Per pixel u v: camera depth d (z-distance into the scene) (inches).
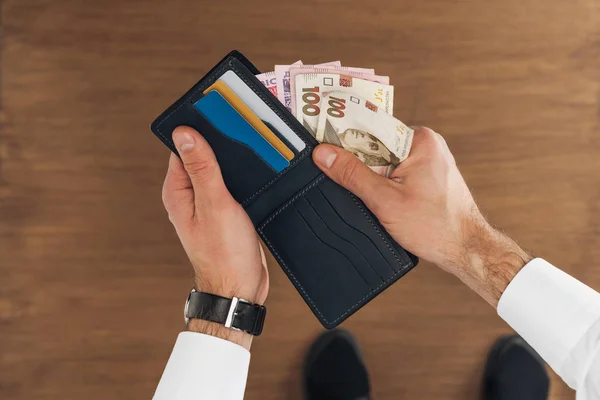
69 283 57.8
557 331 37.4
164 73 58.0
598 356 35.3
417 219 43.2
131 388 58.4
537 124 60.0
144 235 58.2
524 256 42.3
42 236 57.6
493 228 44.7
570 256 60.3
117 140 57.9
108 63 57.7
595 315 36.1
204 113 39.0
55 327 57.8
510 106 59.8
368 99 44.0
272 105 38.8
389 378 59.9
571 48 60.1
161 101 58.1
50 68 57.3
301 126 39.3
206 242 41.9
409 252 44.9
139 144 58.0
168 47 57.9
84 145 57.7
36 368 57.7
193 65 58.2
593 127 60.2
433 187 43.4
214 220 41.4
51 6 57.2
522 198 59.9
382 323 59.7
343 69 44.0
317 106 42.6
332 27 58.8
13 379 57.6
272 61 58.6
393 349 59.9
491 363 60.0
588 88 60.2
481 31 59.6
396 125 42.9
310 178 40.8
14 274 57.4
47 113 57.4
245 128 39.3
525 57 59.8
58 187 57.6
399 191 42.2
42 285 57.6
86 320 57.9
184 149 39.1
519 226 60.0
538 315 38.7
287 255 42.5
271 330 58.9
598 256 60.5
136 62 57.7
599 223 60.4
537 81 59.9
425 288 59.6
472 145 59.7
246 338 41.1
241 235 41.8
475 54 59.6
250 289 42.1
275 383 59.2
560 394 61.0
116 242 58.0
